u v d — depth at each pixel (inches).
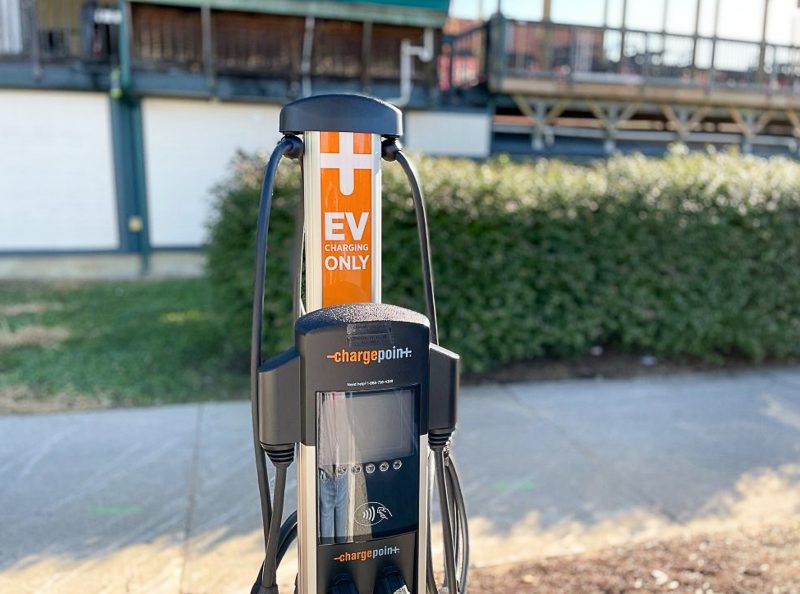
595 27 479.8
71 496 131.3
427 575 69.5
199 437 160.2
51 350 229.6
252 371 58.3
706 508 130.3
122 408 179.3
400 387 59.6
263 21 413.4
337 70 433.4
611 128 519.2
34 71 378.9
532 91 476.1
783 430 170.9
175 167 415.2
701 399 194.1
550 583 104.0
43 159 396.5
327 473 58.9
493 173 205.6
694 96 510.6
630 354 229.3
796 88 541.3
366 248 64.6
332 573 60.6
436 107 460.1
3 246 399.5
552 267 203.0
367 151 63.2
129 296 323.0
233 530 120.0
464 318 197.0
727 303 215.5
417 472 61.6
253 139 425.4
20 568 107.9
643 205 207.0
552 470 145.9
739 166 229.5
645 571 107.3
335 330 56.9
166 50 401.7
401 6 416.8
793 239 218.4
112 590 102.8
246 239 189.9
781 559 110.3
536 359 222.8
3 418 170.2
